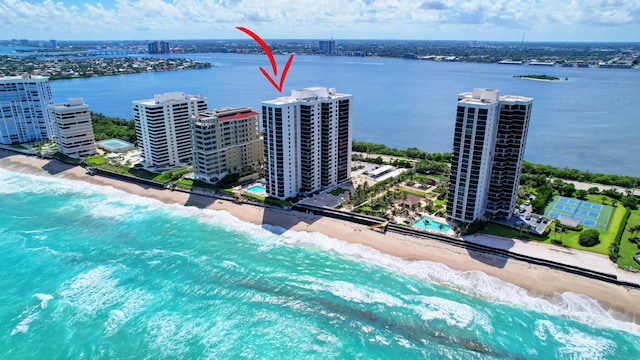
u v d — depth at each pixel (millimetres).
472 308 108250
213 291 116000
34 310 109875
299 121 167125
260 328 102750
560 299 111312
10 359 95062
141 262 130250
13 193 188875
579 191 175750
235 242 142000
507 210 150375
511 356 93938
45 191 191500
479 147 136000
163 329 102812
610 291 113875
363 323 103688
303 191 177875
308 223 154000
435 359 93438
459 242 136500
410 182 189625
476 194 141750
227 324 104062
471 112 133750
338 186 185625
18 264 130000
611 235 139875
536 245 133875
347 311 107625
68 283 120562
